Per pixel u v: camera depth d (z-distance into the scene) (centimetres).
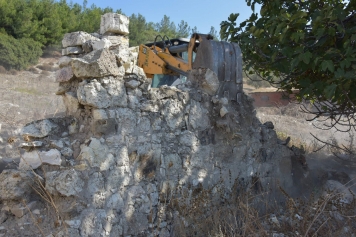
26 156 355
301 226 412
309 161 698
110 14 452
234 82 504
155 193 399
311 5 540
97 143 355
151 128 402
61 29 2947
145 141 395
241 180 488
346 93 493
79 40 383
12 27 2602
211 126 462
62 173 339
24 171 350
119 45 384
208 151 454
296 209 453
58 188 337
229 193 469
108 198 360
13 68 2270
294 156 588
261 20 571
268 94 1527
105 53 361
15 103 1048
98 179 354
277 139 562
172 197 414
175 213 411
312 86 511
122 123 376
